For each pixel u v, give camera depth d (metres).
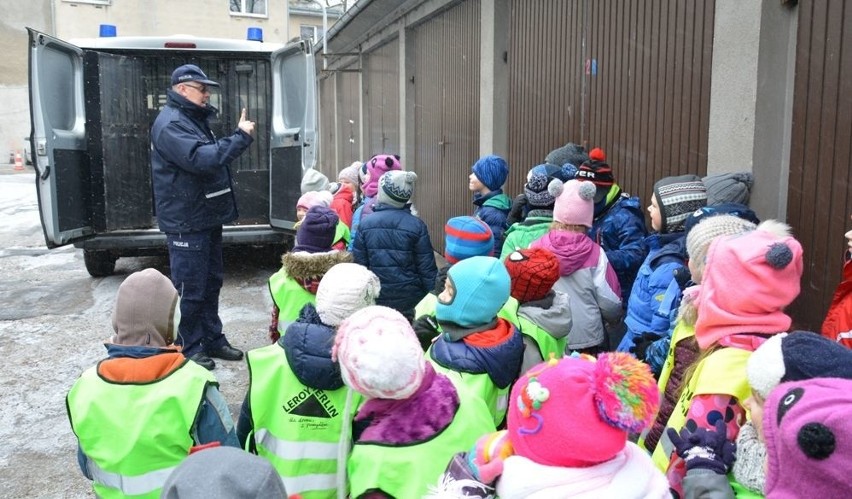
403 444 1.87
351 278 2.37
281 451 2.37
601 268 3.47
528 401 1.48
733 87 3.71
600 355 1.53
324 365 2.31
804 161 3.37
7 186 21.45
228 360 5.24
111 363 2.16
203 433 2.18
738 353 1.88
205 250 4.85
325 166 17.66
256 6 29.83
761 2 3.49
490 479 1.55
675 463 1.91
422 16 8.99
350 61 14.00
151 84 7.95
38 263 9.20
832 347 1.55
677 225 3.28
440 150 8.86
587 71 5.38
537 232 4.02
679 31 4.25
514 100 6.77
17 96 33.34
